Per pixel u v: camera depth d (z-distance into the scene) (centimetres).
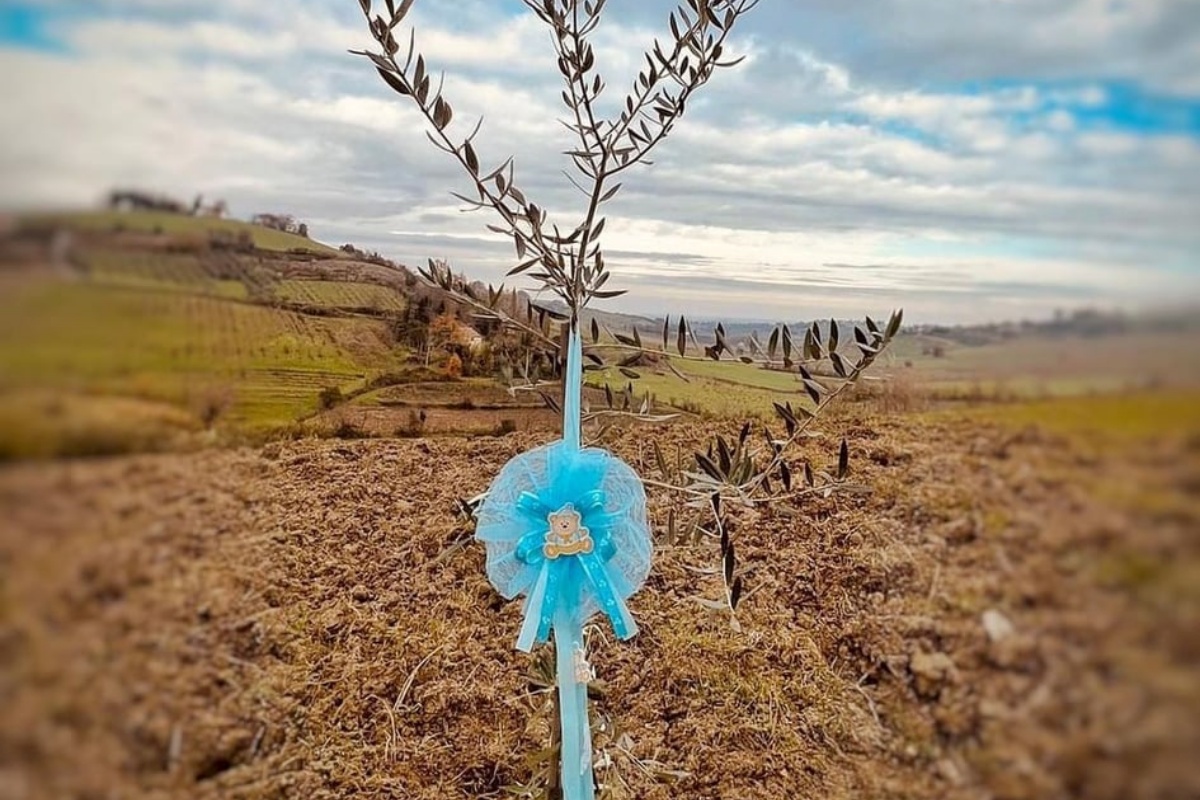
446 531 141
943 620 115
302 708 120
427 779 131
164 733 94
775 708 133
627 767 134
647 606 147
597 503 102
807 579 135
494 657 142
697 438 146
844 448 115
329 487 126
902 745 119
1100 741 95
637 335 125
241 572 109
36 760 77
